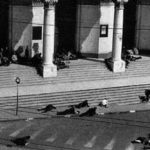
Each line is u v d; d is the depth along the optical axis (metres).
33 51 57.47
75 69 55.12
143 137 39.47
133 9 67.12
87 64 56.91
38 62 54.41
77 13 61.47
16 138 38.75
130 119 45.53
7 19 57.38
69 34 62.12
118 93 51.59
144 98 51.38
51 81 52.19
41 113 45.62
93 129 42.06
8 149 36.44
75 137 39.78
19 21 56.81
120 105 50.09
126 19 67.06
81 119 44.78
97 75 55.47
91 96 50.19
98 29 60.84
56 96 48.72
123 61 57.34
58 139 39.12
